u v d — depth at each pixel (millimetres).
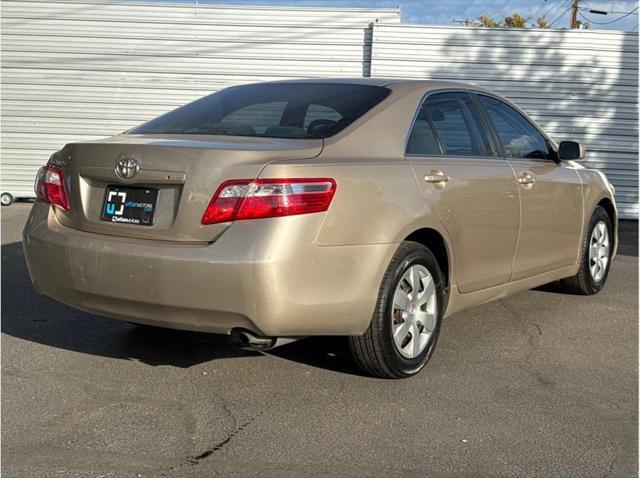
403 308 3916
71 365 4188
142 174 3553
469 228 4340
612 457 3180
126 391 3820
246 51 12945
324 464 3051
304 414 3557
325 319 3500
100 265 3566
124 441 3234
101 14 12898
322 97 4301
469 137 4664
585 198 5797
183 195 3447
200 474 2943
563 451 3227
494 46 12703
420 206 3920
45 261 3822
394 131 4074
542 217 5133
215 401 3705
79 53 13008
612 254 6465
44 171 4070
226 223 3373
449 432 3389
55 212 3961
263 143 3676
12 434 3285
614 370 4324
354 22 12812
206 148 3492
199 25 12906
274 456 3115
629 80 12703
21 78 13062
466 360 4418
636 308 5777
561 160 5543
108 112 13148
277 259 3285
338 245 3492
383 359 3834
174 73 13039
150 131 4258
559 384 4059
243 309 3314
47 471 2947
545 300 5973
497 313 5535
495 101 5129
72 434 3295
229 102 4484
